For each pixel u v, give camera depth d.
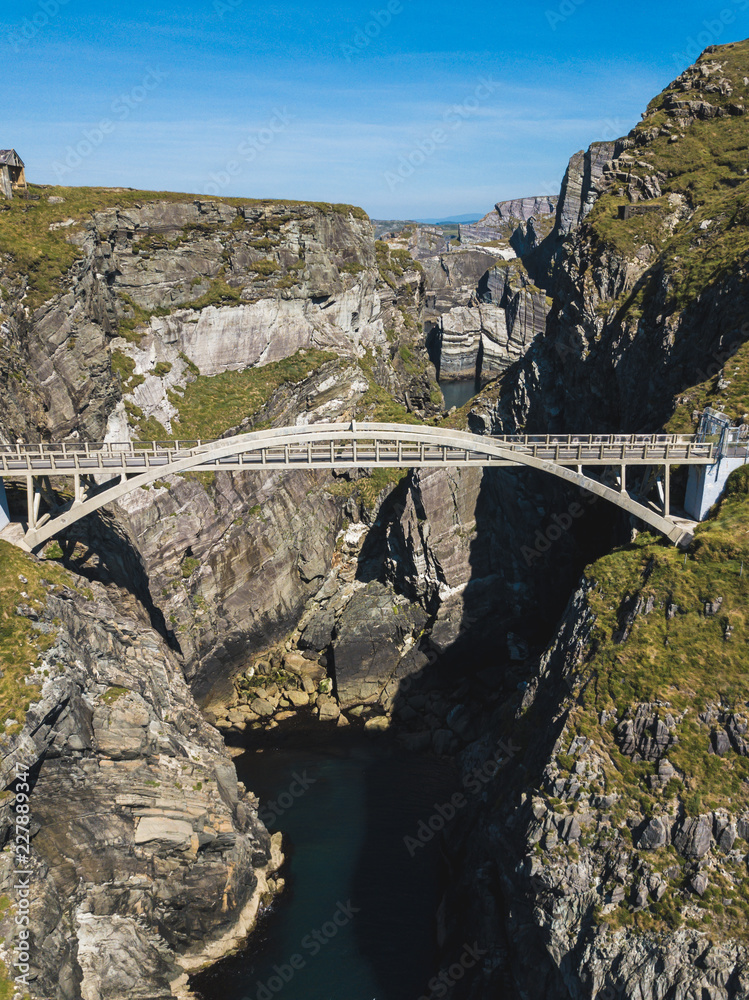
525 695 53.16
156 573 72.38
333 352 100.25
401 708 73.56
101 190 82.75
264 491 81.56
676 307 68.94
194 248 87.12
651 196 87.56
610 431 77.88
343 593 86.38
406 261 140.50
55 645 42.94
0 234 66.88
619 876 37.19
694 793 37.78
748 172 84.12
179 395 84.12
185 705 56.56
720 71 98.00
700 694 41.00
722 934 34.00
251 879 50.78
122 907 45.00
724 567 45.75
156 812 46.38
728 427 51.50
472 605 78.69
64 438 67.94
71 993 39.84
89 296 72.38
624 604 48.16
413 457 58.28
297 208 96.44
